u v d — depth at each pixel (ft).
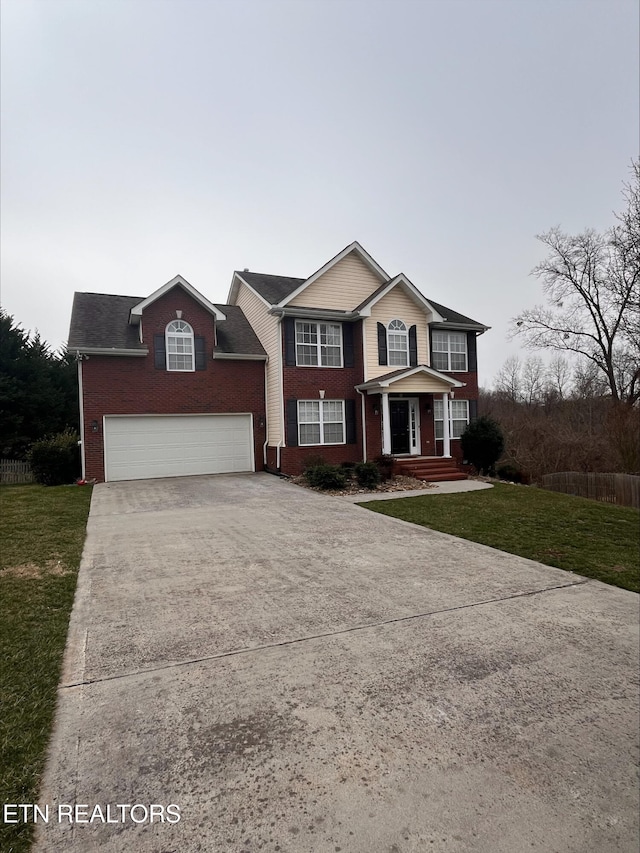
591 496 52.49
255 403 55.67
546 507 34.65
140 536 25.30
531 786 7.97
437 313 57.72
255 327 59.93
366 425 55.21
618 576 19.58
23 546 22.67
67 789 7.72
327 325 54.80
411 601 16.39
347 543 24.26
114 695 10.50
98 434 48.34
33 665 11.66
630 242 72.84
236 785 7.86
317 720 9.66
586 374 96.22
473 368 62.59
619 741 9.20
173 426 51.80
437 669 11.80
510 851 6.72
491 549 23.49
